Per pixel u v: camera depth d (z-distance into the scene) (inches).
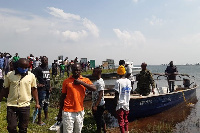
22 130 176.6
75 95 163.8
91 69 1307.8
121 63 370.9
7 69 596.1
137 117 371.2
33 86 186.1
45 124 283.7
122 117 236.2
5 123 271.0
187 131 305.0
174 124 344.2
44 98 280.2
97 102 227.1
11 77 172.7
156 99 389.1
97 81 230.1
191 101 575.2
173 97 456.4
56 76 796.0
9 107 171.2
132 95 369.1
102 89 228.8
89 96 500.4
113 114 335.6
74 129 168.2
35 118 291.4
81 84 165.3
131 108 340.2
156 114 409.1
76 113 164.1
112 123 340.5
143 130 309.7
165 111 436.1
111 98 316.8
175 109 467.8
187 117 391.9
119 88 236.1
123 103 234.7
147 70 350.6
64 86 166.7
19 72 174.7
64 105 164.7
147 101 365.7
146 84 349.1
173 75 504.7
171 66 504.7
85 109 417.4
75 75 167.6
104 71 1259.8
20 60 174.2
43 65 278.5
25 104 175.0
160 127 318.7
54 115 338.6
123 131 233.1
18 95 172.2
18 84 172.2
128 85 239.6
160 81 1253.7
